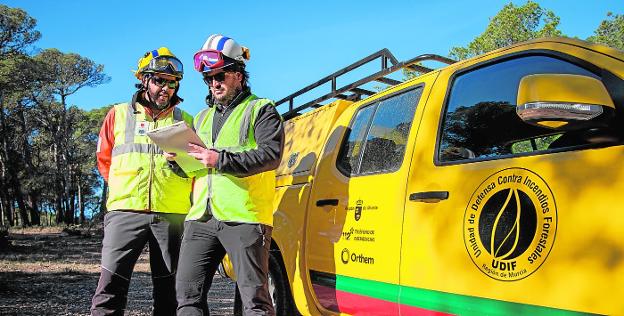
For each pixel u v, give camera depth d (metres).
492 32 26.59
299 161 4.90
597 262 2.34
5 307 6.92
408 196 3.39
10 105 51.81
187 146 3.51
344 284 3.90
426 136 3.48
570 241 2.45
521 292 2.61
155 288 4.22
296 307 4.67
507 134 3.04
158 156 4.12
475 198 2.94
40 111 59.91
